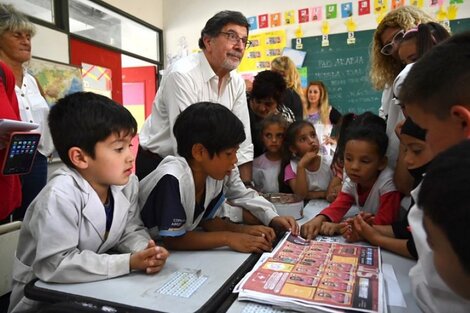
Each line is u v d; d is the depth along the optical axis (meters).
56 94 2.98
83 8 3.44
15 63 1.98
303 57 3.87
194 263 0.81
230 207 1.19
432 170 0.35
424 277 0.56
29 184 2.01
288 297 0.60
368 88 3.68
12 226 1.13
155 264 0.74
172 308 0.60
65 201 0.79
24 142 1.16
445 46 0.52
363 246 0.90
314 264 0.76
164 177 0.92
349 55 3.71
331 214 1.14
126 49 4.04
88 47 3.47
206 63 1.54
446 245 0.34
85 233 0.84
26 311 0.77
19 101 1.98
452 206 0.32
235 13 1.48
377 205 1.15
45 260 0.75
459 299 0.51
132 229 0.94
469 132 0.48
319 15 3.77
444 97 0.49
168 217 0.89
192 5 4.29
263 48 4.00
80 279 0.72
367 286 0.65
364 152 1.12
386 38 1.32
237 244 0.89
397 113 1.19
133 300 0.63
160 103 1.60
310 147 1.67
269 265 0.76
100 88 3.65
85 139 0.82
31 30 1.99
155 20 4.29
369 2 3.58
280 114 1.86
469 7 3.27
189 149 0.97
